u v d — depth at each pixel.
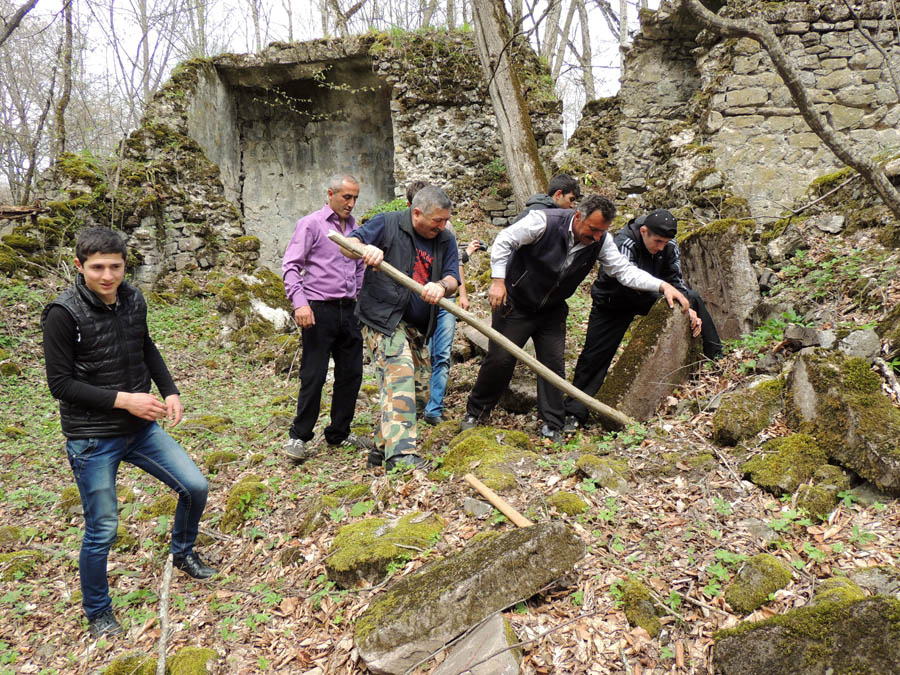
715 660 2.13
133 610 3.08
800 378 3.30
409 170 12.26
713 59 9.36
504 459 3.41
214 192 11.85
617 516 2.88
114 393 2.76
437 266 3.73
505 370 4.04
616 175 10.71
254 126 14.19
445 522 3.04
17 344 7.75
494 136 12.23
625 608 2.37
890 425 2.86
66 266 9.60
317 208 14.19
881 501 2.74
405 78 12.17
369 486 3.63
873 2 8.36
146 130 11.38
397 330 3.67
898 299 3.88
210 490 4.19
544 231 3.64
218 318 9.40
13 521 4.19
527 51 12.28
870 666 1.86
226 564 3.38
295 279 4.11
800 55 8.62
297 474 4.21
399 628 2.34
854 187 5.42
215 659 2.59
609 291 4.08
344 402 4.45
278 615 2.85
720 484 3.04
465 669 2.10
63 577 3.52
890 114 8.34
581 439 3.92
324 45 12.70
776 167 8.67
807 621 2.01
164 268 11.01
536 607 2.45
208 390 6.79
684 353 4.04
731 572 2.45
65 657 2.87
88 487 2.81
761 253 5.57
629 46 10.98
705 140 9.01
